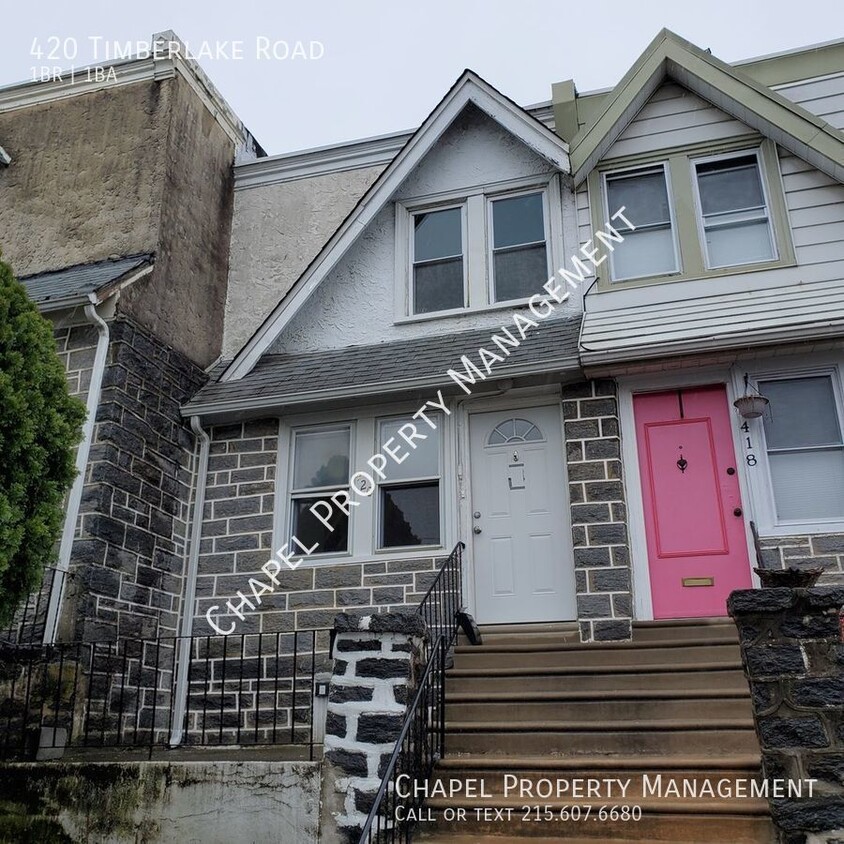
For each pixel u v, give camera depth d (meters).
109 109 10.46
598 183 9.31
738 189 8.91
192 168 10.45
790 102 8.61
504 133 10.01
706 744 5.54
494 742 5.86
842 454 7.70
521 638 7.72
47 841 5.64
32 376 5.99
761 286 8.33
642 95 9.23
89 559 7.73
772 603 4.45
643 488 8.07
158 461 8.82
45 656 6.96
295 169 11.31
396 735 5.15
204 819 5.36
